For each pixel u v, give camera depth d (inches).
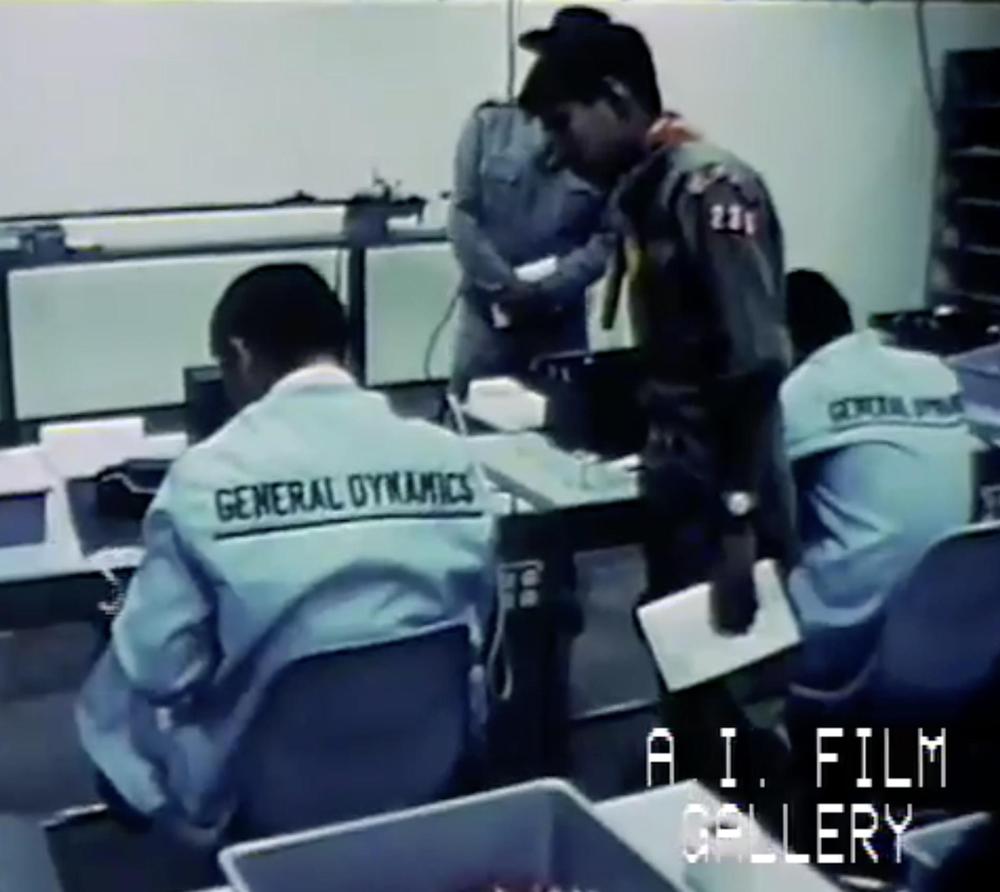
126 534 58.1
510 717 65.2
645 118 61.5
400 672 62.1
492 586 63.8
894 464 68.8
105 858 60.0
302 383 59.2
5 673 57.9
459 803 48.7
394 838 47.7
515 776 65.6
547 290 61.7
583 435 63.9
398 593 61.6
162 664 59.3
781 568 68.6
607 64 60.4
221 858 46.3
